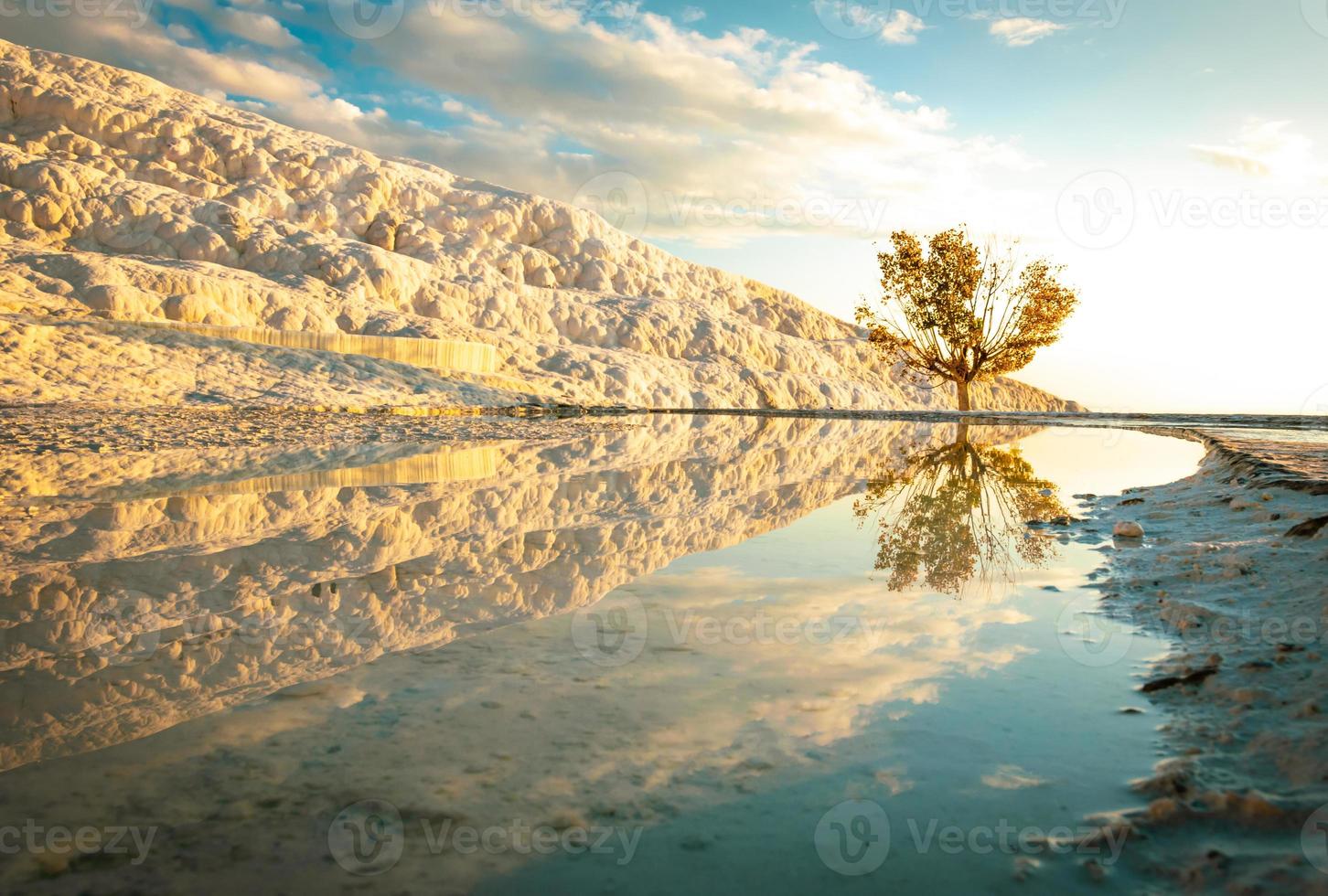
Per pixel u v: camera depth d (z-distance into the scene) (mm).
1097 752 1002
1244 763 961
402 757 961
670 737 1032
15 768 916
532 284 31328
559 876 724
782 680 1252
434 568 2035
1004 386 40375
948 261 22812
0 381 10078
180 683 1205
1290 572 1860
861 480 4547
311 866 736
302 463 4891
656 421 13984
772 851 771
